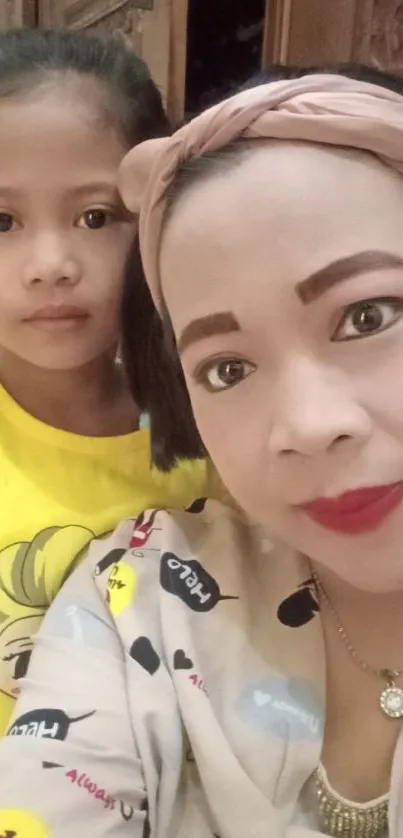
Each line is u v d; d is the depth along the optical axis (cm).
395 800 48
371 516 44
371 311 43
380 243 43
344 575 47
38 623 67
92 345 69
